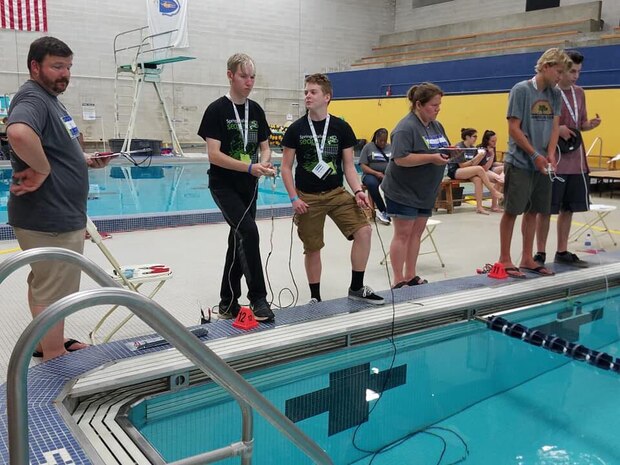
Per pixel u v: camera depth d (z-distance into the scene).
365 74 16.25
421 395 2.80
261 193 10.10
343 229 3.47
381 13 19.08
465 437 2.46
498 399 2.78
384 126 15.97
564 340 3.41
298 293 4.12
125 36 14.65
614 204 8.76
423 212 3.88
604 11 14.08
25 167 2.41
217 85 16.50
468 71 13.78
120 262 4.89
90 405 2.33
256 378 2.83
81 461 1.82
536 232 4.45
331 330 3.06
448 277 4.66
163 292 4.08
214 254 5.26
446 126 14.46
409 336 3.39
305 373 2.98
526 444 2.39
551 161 3.89
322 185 3.38
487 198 9.30
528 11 15.57
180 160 13.37
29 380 2.38
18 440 1.05
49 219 2.45
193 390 2.62
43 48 2.35
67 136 2.48
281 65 17.44
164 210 7.85
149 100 15.49
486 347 3.40
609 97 11.22
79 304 1.08
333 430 2.46
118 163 12.99
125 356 2.65
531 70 12.59
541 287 3.94
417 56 17.17
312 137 3.31
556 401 2.78
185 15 14.60
